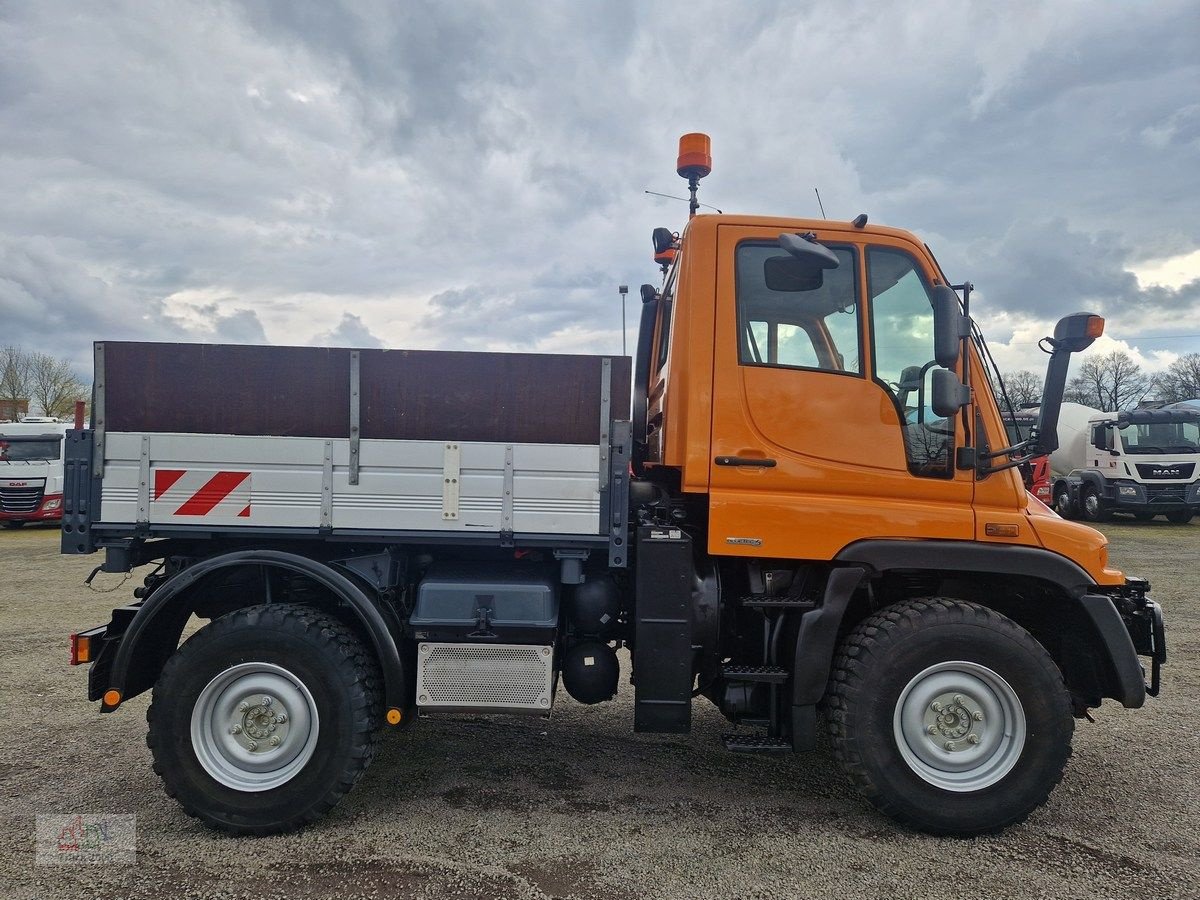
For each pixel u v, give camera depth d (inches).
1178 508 656.4
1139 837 132.8
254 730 132.8
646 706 136.4
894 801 131.6
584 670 146.0
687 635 136.6
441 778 155.9
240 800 129.4
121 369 133.6
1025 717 131.6
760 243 144.4
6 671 227.3
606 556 149.6
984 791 131.2
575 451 134.7
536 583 138.0
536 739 179.0
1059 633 144.4
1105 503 679.1
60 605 330.3
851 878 118.6
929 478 140.4
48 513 684.7
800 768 163.3
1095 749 172.7
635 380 187.2
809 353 142.6
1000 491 140.5
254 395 134.3
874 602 146.3
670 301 165.6
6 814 138.7
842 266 143.9
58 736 175.8
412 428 134.3
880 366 142.4
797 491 140.1
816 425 140.7
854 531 137.0
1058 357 137.1
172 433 134.0
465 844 128.3
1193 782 155.6
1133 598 145.8
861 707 132.5
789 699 137.1
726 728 188.2
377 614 133.6
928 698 133.9
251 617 131.6
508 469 134.3
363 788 150.6
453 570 142.6
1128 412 683.4
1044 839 132.0
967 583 146.7
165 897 111.9
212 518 134.3
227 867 120.5
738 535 136.9
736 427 140.3
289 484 134.2
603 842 129.4
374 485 134.1
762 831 134.3
